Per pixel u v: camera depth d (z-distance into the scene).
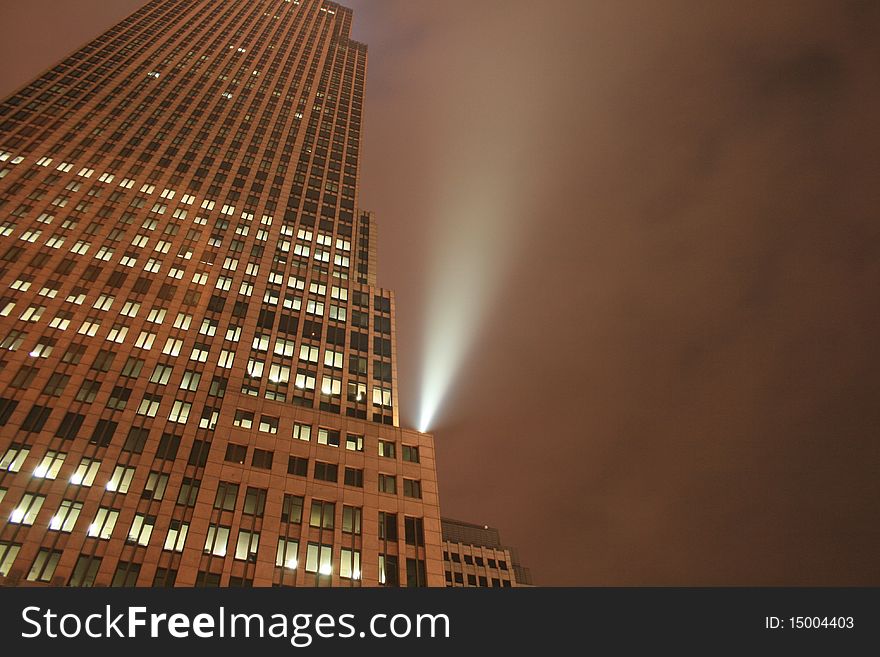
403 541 57.88
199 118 108.88
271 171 103.38
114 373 64.38
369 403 71.56
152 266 77.25
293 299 81.06
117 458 57.66
